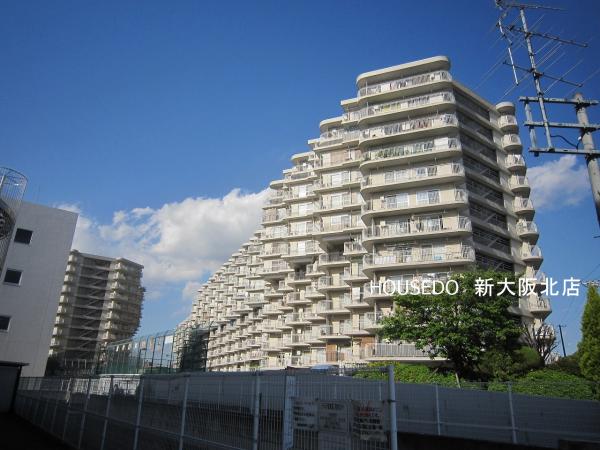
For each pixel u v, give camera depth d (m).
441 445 12.23
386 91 46.38
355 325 47.91
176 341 52.28
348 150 56.66
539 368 29.23
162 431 8.87
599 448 10.02
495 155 49.09
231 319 100.31
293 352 60.50
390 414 4.96
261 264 87.19
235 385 7.38
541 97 14.95
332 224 55.41
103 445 11.37
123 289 102.69
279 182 77.81
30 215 35.34
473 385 19.98
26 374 32.53
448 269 39.19
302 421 6.14
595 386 16.78
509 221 47.16
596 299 17.91
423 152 42.56
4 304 32.94
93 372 51.88
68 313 94.19
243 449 6.78
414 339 28.91
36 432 16.92
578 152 13.98
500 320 28.23
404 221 42.41
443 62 45.97
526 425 14.64
